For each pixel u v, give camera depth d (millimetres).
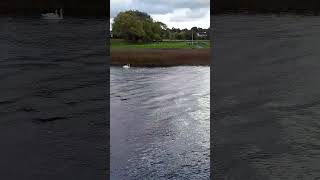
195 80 28453
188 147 16109
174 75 29688
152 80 28156
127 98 23281
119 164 14938
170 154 15641
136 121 19281
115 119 19188
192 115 20266
